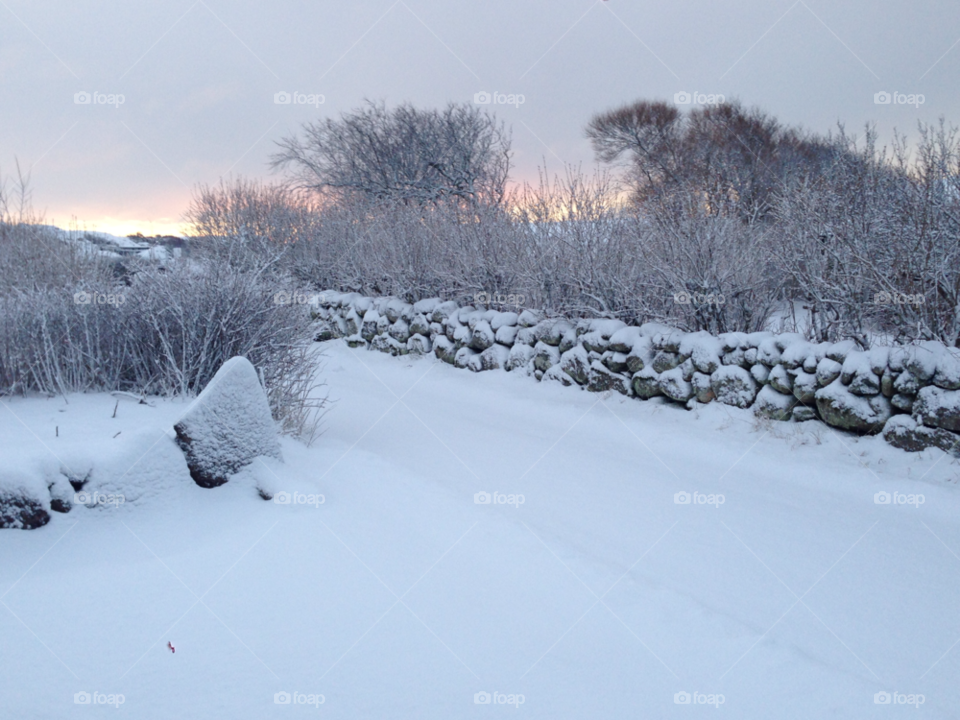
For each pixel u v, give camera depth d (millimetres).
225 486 4887
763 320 9398
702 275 8945
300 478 5250
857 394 6984
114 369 8016
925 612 4004
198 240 19594
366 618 3566
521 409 9828
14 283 10805
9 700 2793
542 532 5012
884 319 8023
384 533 4648
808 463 6688
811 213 8383
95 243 13430
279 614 3543
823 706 2992
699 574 4477
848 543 5000
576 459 7262
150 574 3850
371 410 9828
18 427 6184
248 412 5121
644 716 2893
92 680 2947
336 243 17844
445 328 13320
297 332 8219
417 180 22641
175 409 7086
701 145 23844
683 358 8773
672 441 7766
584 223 10867
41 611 3436
